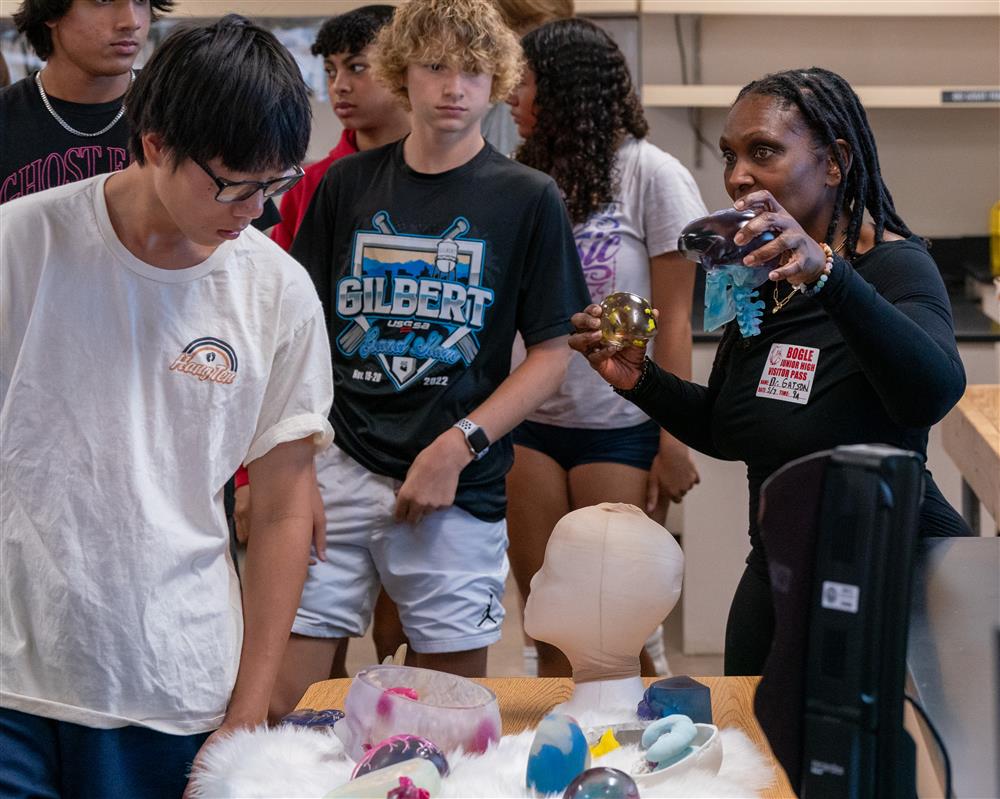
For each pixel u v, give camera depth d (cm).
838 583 82
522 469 282
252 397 150
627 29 437
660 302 280
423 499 221
